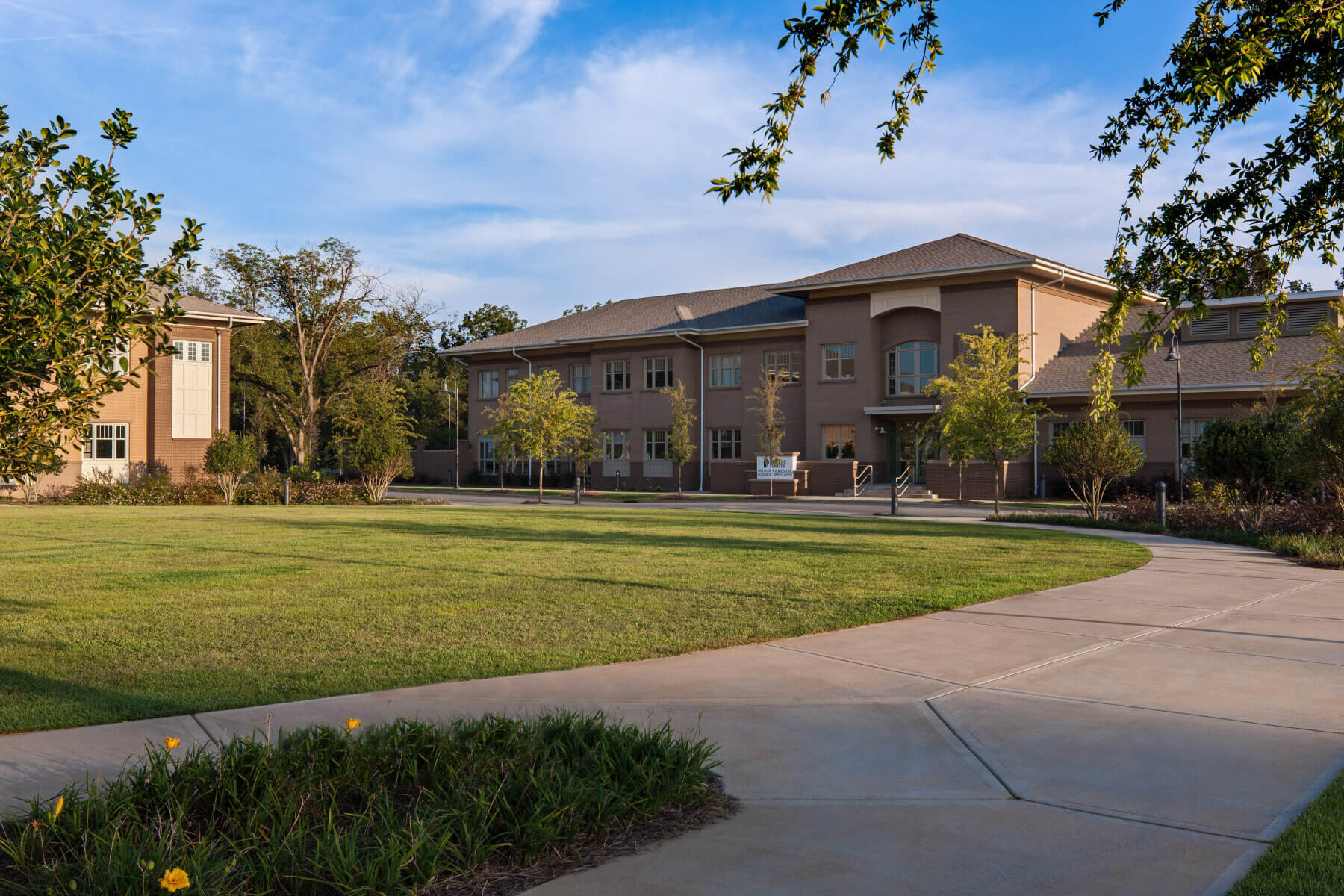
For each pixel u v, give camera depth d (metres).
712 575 11.88
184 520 21.84
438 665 6.86
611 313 53.97
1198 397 33.03
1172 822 3.95
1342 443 16.44
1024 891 3.32
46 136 4.89
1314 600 9.93
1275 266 7.05
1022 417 26.06
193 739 4.95
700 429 46.06
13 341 4.50
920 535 18.12
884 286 39.53
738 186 6.04
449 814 3.76
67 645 7.52
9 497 32.28
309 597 10.05
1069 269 37.44
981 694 6.07
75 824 3.58
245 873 3.35
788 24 5.78
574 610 9.24
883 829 3.91
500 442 37.41
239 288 54.56
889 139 6.68
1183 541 17.36
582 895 3.33
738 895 3.31
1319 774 4.52
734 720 5.47
